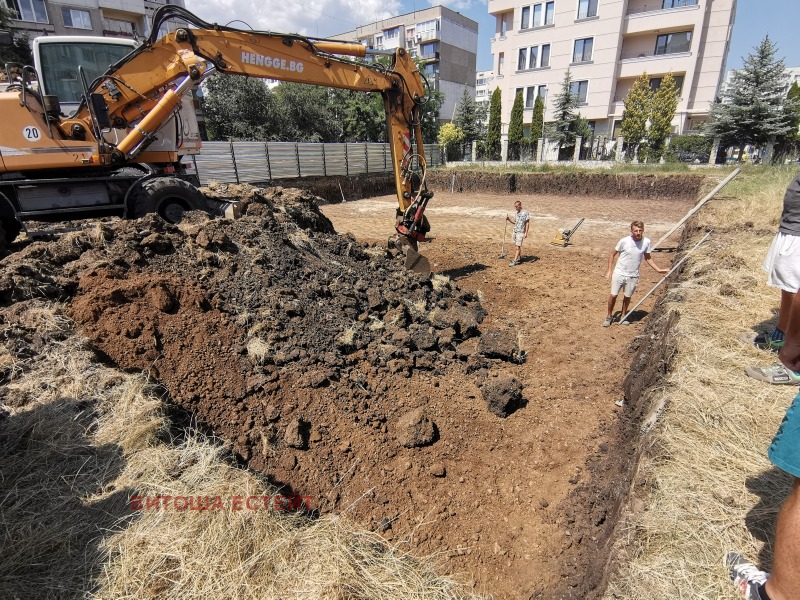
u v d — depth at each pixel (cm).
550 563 318
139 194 681
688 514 233
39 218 696
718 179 1758
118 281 443
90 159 677
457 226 1523
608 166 2364
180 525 249
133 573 223
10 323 384
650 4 2714
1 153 629
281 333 470
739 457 266
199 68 675
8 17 1916
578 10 2789
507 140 2870
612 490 345
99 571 222
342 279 621
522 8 3014
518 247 1038
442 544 333
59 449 288
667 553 215
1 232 650
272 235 623
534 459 419
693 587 197
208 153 1766
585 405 500
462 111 3278
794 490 167
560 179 2262
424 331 577
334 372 450
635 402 448
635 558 218
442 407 463
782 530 167
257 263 550
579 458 418
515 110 2869
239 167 1880
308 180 2133
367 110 3309
